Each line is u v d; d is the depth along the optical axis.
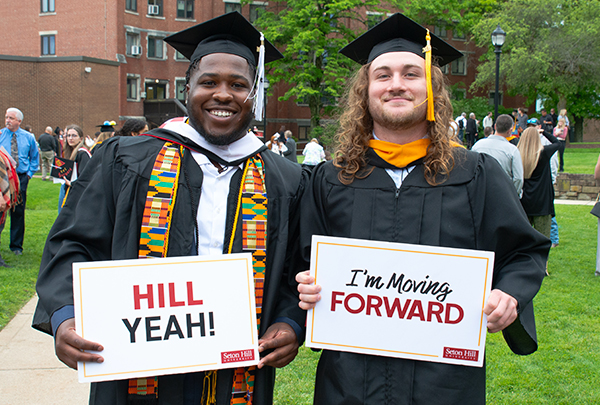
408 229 2.05
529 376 3.68
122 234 2.01
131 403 1.95
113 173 2.09
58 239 2.05
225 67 2.14
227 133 2.14
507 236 2.06
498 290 1.95
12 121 7.00
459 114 33.78
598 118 37.19
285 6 35.03
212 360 1.94
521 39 31.09
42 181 17.00
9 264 6.47
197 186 2.11
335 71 28.03
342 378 2.01
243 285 1.98
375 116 2.14
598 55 29.77
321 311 2.04
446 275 1.97
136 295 1.91
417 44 2.28
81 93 25.69
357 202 2.12
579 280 5.98
